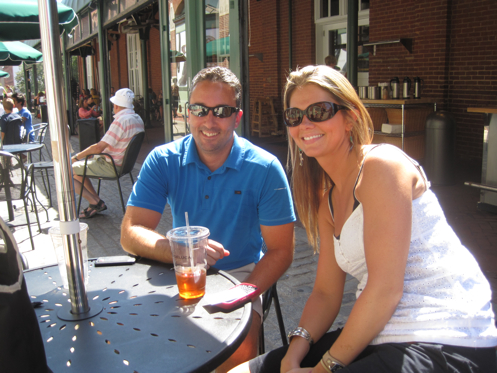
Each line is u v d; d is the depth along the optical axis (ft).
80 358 3.86
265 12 38.93
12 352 3.05
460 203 17.54
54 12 3.95
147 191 6.75
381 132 23.16
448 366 4.03
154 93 60.18
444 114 20.11
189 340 4.11
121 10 31.01
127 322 4.44
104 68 38.93
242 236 6.81
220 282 5.40
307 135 5.01
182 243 4.79
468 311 4.32
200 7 20.15
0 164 14.60
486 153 15.76
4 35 17.42
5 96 33.96
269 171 6.59
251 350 5.66
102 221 17.16
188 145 6.97
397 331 4.28
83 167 16.99
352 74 18.99
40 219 17.66
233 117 6.54
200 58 20.72
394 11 27.43
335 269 5.51
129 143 16.55
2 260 3.07
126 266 5.89
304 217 6.05
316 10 35.60
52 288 5.28
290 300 10.20
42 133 25.82
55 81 4.00
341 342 4.31
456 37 24.67
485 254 12.44
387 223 4.28
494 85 23.47
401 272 4.26
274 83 39.11
